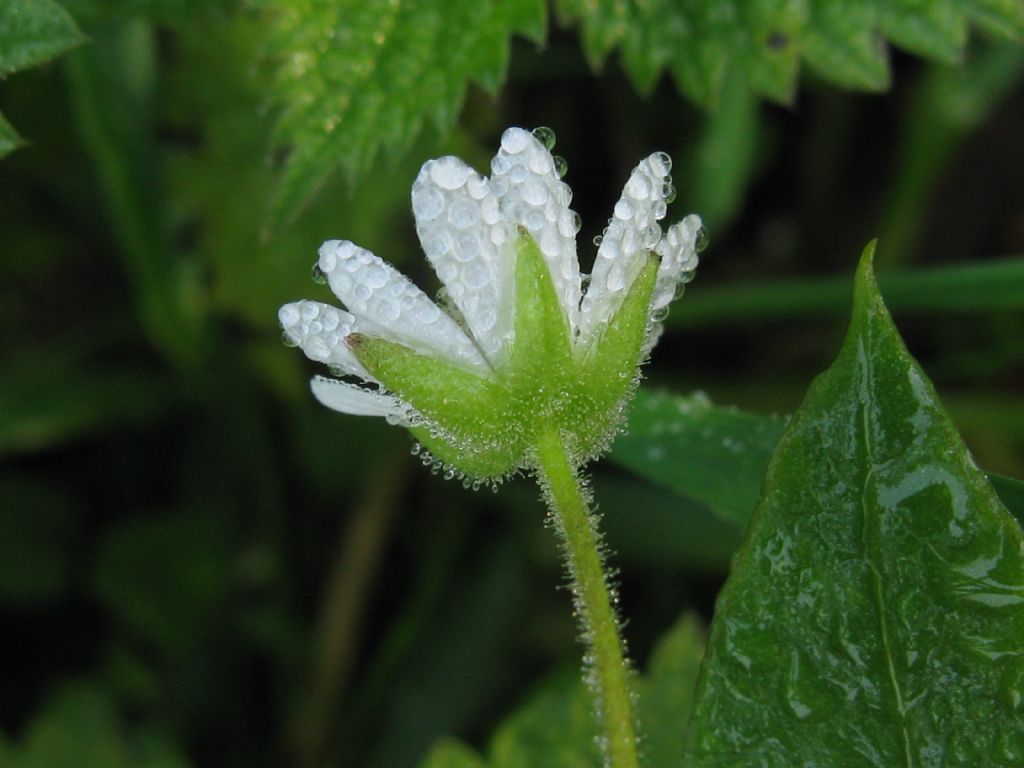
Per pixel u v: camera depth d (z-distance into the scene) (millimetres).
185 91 112
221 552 119
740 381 120
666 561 113
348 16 91
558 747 99
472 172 83
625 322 82
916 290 103
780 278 125
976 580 76
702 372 122
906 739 77
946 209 127
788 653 77
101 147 110
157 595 117
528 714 100
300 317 83
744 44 96
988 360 115
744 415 93
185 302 115
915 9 95
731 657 77
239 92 112
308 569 120
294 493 120
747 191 126
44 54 85
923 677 77
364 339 82
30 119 118
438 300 85
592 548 83
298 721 116
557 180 83
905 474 76
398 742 113
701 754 77
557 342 82
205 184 113
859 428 76
